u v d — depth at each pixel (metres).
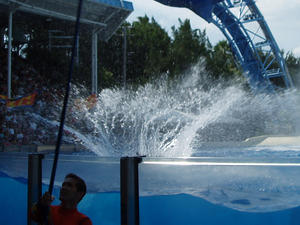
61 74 22.59
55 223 1.91
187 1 19.48
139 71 31.72
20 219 3.12
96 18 19.91
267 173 2.09
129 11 19.83
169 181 2.40
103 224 2.74
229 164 2.13
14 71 19.30
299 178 2.00
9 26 15.49
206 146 10.95
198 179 2.32
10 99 13.07
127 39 32.12
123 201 2.04
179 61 29.34
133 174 2.09
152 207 2.55
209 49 33.41
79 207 2.80
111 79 27.38
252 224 2.25
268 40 23.77
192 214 2.45
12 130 12.95
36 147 6.71
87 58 27.14
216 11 22.55
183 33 30.62
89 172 2.72
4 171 3.29
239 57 24.66
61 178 2.86
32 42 23.75
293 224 2.16
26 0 16.59
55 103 17.39
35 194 2.64
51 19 19.08
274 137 12.82
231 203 2.24
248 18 23.19
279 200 2.10
